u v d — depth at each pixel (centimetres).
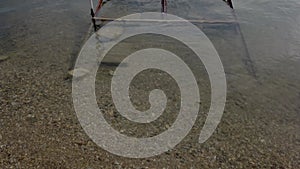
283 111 807
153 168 636
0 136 710
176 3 1489
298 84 915
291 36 1181
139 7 1447
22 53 1073
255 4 1462
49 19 1336
